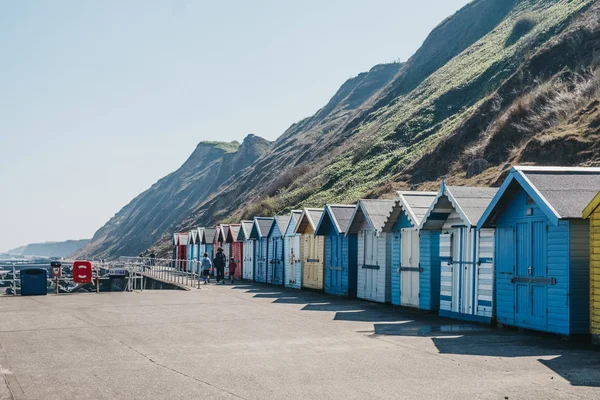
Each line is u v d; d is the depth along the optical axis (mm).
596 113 32688
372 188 47094
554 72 42312
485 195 17812
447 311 18250
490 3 84375
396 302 21344
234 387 9648
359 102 123938
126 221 175750
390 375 10398
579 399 8594
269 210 61375
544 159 32312
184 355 12398
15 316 19047
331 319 18094
